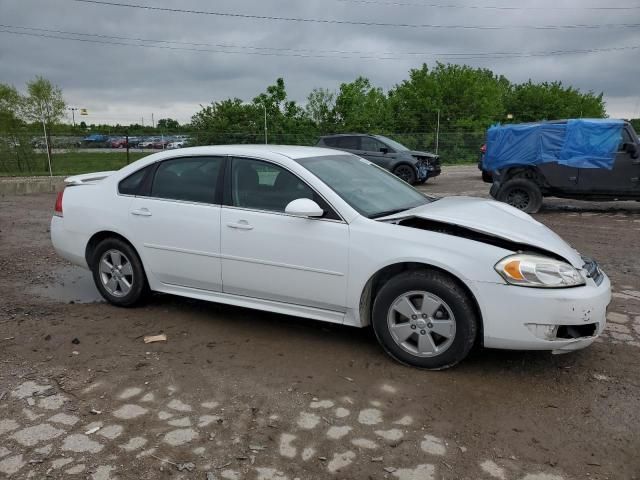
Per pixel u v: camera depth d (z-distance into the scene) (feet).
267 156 14.75
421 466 9.27
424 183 60.18
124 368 13.07
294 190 14.14
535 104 157.07
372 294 13.64
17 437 10.18
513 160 36.42
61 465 9.33
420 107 118.01
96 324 16.01
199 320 16.25
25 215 37.32
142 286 16.88
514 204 36.86
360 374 12.63
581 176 34.86
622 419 10.73
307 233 13.58
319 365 13.12
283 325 15.78
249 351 13.98
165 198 16.05
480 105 123.03
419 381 12.26
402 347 12.89
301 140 82.48
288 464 9.33
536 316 11.60
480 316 12.15
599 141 34.24
